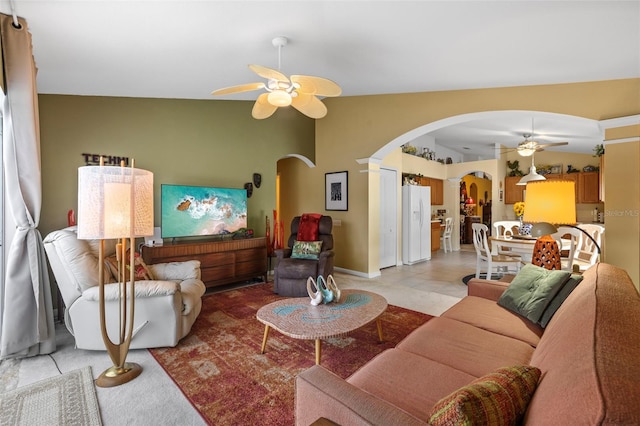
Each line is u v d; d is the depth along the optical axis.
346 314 2.33
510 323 1.95
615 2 1.82
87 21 2.02
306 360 2.35
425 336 1.76
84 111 3.63
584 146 6.86
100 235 1.91
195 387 2.00
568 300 1.58
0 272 2.60
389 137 4.75
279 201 6.68
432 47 2.64
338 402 0.96
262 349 2.46
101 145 3.74
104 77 3.07
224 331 2.88
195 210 4.24
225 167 4.78
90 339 2.40
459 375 1.36
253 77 3.45
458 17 2.13
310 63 3.10
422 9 2.03
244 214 4.81
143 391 1.95
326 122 5.67
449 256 7.32
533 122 5.48
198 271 3.19
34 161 2.30
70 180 3.54
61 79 3.04
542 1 1.86
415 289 4.37
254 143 5.11
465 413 0.78
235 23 2.21
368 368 1.45
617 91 3.17
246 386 2.01
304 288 3.93
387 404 0.94
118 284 2.31
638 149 3.04
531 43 2.45
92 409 1.78
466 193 10.16
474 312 2.13
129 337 2.14
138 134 4.00
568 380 0.74
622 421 0.54
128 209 2.00
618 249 3.12
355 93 4.65
